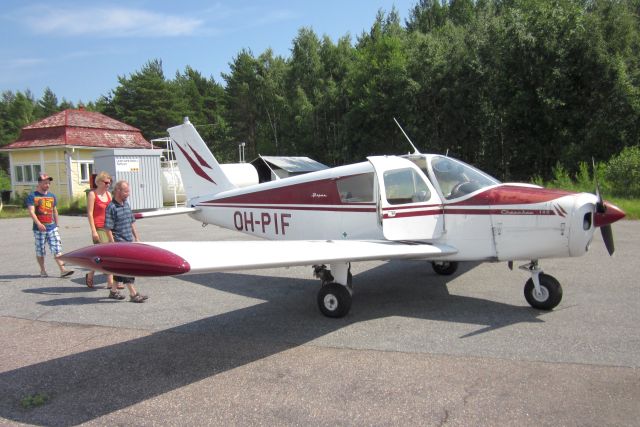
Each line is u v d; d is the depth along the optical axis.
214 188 7.66
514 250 4.86
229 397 3.27
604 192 14.98
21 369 3.87
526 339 4.06
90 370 3.81
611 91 20.05
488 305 5.15
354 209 5.83
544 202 4.69
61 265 7.27
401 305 5.29
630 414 2.81
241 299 5.84
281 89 43.00
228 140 48.12
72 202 20.33
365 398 3.16
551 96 20.83
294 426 2.86
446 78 25.55
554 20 21.11
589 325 4.35
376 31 37.34
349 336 4.36
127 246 3.25
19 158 24.45
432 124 26.94
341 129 32.69
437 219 5.22
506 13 23.19
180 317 5.16
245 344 4.27
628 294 5.34
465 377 3.38
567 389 3.14
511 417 2.83
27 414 3.13
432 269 6.99
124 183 5.82
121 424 2.97
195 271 3.24
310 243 4.80
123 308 5.57
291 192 6.45
